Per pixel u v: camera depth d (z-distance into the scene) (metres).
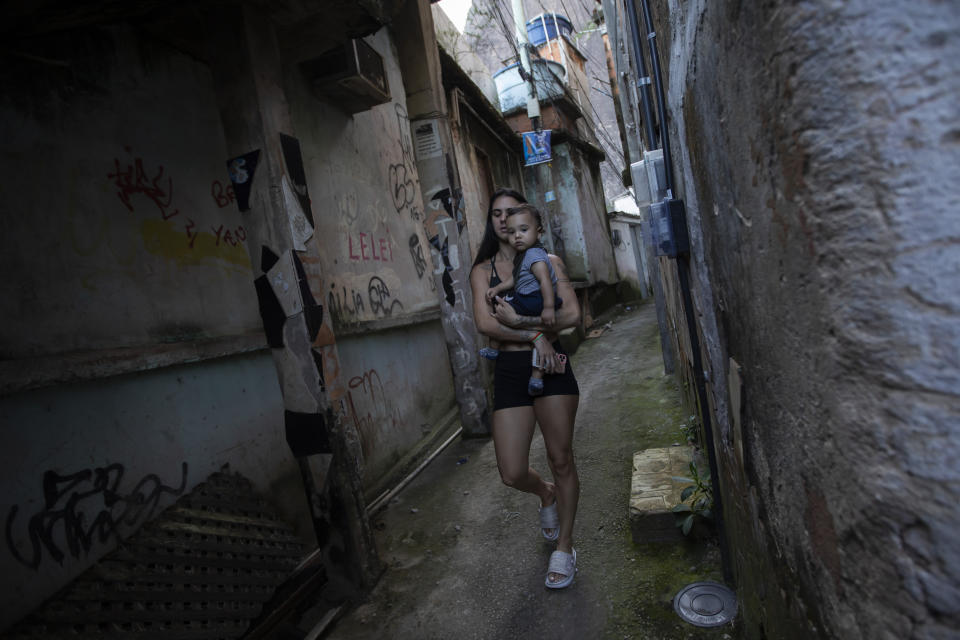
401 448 4.64
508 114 11.20
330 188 4.21
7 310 1.93
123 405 2.25
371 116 5.17
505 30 10.12
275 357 2.62
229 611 2.45
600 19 12.18
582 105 13.66
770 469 1.07
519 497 3.53
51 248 2.11
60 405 2.02
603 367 6.83
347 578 2.72
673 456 3.21
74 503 2.01
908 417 0.50
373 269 4.70
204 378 2.68
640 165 2.41
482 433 4.95
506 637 2.28
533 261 2.33
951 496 0.47
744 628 1.89
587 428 4.58
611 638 2.12
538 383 2.30
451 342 4.96
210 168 2.99
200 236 2.84
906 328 0.49
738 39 0.76
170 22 2.59
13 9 1.79
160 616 2.17
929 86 0.45
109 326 2.28
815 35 0.53
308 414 2.61
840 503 0.66
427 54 4.76
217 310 2.86
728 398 1.53
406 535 3.30
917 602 0.51
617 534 2.83
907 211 0.48
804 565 0.89
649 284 20.61
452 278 4.90
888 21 0.47
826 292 0.59
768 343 0.92
